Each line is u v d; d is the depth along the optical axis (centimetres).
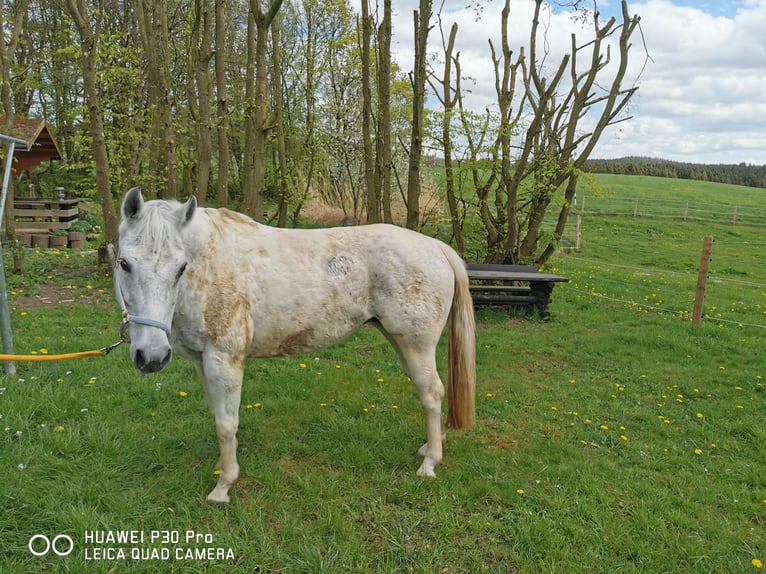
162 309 252
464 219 955
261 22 785
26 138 1084
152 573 246
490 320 785
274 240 313
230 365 295
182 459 339
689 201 3247
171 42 1331
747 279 1398
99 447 342
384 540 276
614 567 263
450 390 352
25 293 741
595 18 823
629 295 1041
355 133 1545
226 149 829
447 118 869
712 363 615
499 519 299
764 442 404
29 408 373
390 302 321
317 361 548
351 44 1261
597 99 858
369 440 383
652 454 385
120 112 1019
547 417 444
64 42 1407
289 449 367
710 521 304
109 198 816
